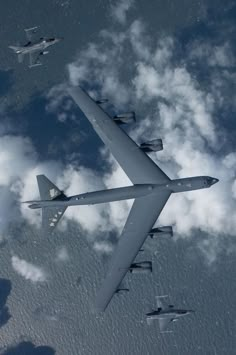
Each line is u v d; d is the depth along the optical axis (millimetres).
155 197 95125
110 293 92938
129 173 96500
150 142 98312
